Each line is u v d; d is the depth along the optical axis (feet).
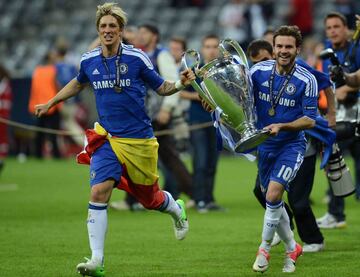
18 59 247.09
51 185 146.30
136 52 68.03
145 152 68.59
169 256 78.33
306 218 79.30
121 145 67.82
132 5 255.91
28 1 265.13
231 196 129.90
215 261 75.66
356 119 88.02
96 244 66.28
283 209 69.26
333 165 80.23
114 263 74.79
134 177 69.10
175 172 113.50
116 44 67.67
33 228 96.48
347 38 91.71
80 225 98.89
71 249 82.17
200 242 86.38
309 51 163.02
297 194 78.59
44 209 114.11
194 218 104.88
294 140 69.56
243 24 203.00
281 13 229.04
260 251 68.03
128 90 67.77
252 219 103.60
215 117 69.46
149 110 110.63
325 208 114.11
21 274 69.72
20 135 200.23
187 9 249.96
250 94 68.39
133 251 81.15
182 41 124.26
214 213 109.81
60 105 196.44
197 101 110.63
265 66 69.92
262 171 70.90
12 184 148.05
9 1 266.57
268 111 69.72
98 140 68.03
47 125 192.95
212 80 68.28
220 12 245.24
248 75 68.54
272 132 65.62
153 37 108.37
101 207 66.95
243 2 222.89
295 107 69.15
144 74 68.23
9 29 257.55
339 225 95.09
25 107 199.00
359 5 209.97
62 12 260.83
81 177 159.84
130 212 111.34
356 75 83.30
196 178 111.65
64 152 203.92
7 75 186.70
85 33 251.80
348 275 68.39
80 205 118.62
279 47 67.82
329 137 76.28
